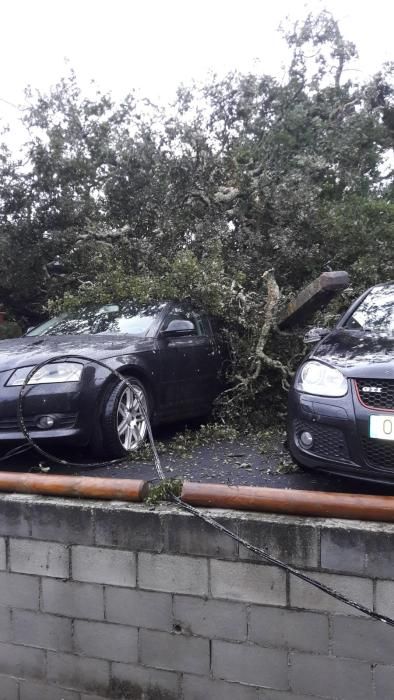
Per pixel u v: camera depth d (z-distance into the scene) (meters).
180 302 6.32
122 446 4.80
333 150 10.82
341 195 10.81
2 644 3.55
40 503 3.42
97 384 4.59
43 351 4.72
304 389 3.78
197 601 3.13
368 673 2.85
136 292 6.45
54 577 3.40
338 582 2.89
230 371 6.53
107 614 3.31
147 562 3.21
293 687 2.98
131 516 3.23
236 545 3.05
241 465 4.71
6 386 4.41
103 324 5.93
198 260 7.84
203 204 8.40
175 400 5.62
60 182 9.10
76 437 4.45
